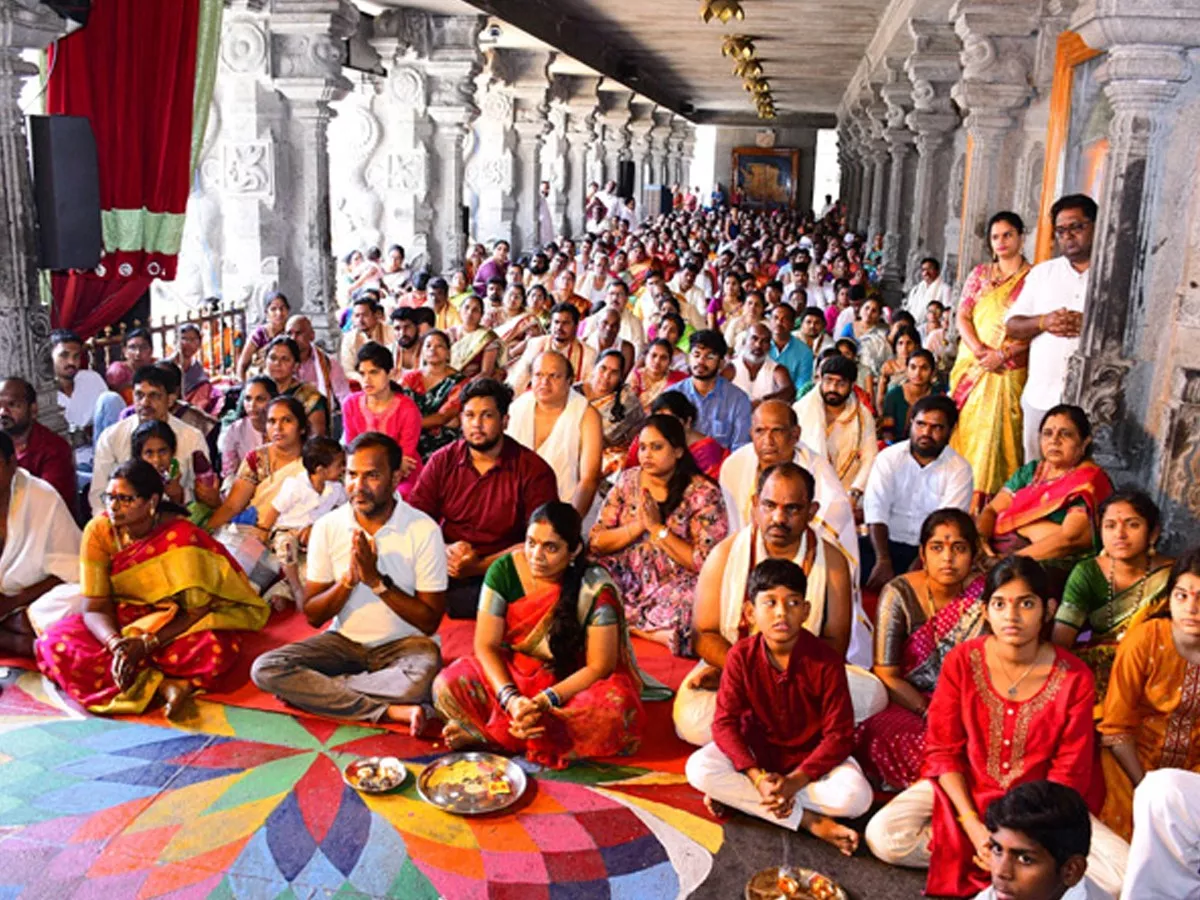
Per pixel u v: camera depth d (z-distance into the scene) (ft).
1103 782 9.09
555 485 14.02
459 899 8.52
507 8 34.81
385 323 26.78
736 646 9.51
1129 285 14.06
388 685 11.22
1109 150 14.15
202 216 27.20
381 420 16.43
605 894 8.63
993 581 8.61
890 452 14.23
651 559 13.48
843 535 12.26
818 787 9.40
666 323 20.56
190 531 11.82
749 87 60.85
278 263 27.32
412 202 35.68
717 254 51.11
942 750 8.91
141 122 21.06
